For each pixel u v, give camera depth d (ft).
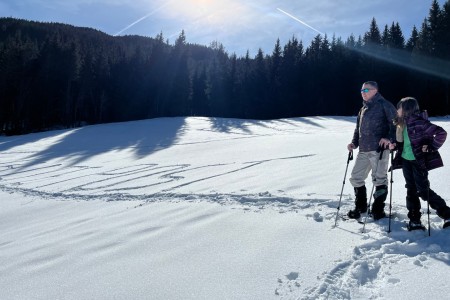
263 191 20.42
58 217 20.11
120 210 19.63
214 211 16.72
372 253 10.42
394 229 12.17
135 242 13.28
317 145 43.24
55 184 32.32
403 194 16.62
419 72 130.21
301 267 9.86
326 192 18.51
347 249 10.80
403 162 12.44
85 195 25.82
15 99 143.84
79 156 54.19
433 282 8.45
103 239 14.07
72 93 159.53
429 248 10.31
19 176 39.65
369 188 18.38
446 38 126.21
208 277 9.76
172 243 12.75
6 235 17.31
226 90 174.60
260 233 12.91
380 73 145.59
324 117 115.55
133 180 30.71
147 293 9.14
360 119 14.16
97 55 178.60
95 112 160.35
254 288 8.97
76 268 11.27
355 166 14.33
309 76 162.30
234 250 11.53
